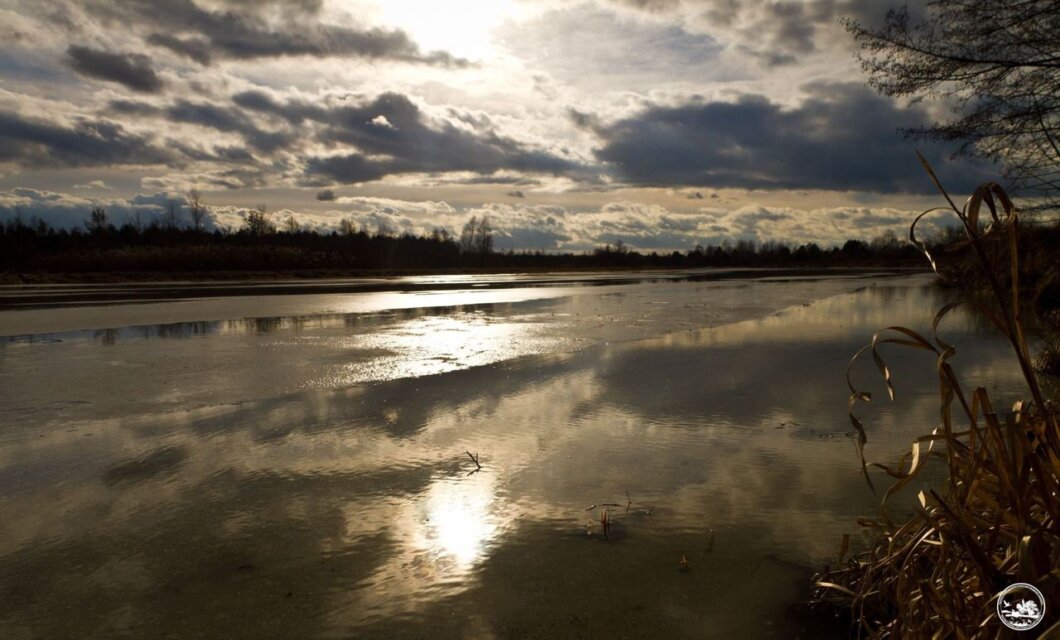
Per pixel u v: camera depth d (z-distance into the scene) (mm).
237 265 51938
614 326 14586
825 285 34312
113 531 3920
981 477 2344
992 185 2156
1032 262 13211
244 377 8453
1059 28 10117
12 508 4250
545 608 3102
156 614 3055
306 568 3494
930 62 10992
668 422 6254
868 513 4070
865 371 8672
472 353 10508
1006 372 8383
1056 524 2064
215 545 3748
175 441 5668
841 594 3021
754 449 5402
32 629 2939
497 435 5848
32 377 8477
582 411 6672
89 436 5816
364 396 7363
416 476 4832
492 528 3980
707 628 2908
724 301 22625
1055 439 2201
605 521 3947
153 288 33062
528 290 30906
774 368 9000
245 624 2975
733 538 3789
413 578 3395
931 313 16875
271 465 5062
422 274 62000
